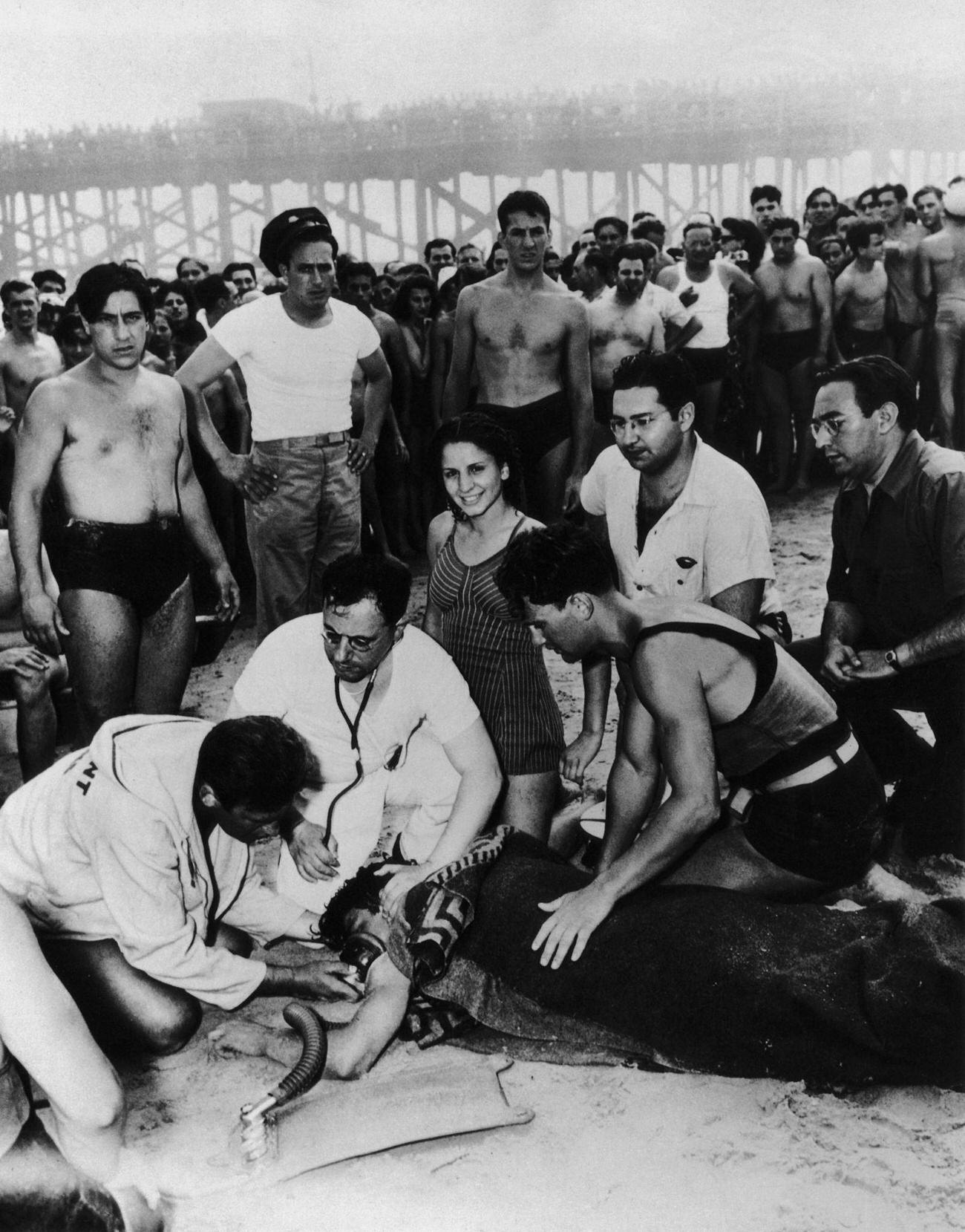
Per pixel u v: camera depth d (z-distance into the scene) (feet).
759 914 8.40
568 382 16.07
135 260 20.56
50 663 12.10
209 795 8.33
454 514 10.11
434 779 9.70
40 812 8.49
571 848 10.75
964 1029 7.90
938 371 23.11
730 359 23.06
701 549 10.53
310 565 14.70
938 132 26.71
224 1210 7.30
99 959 8.61
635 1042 8.39
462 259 22.67
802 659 11.21
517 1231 7.02
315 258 13.09
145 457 11.51
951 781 10.62
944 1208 7.00
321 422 13.89
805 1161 7.45
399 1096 8.08
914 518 10.46
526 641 9.86
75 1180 7.12
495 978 8.73
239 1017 9.22
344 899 9.30
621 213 26.99
